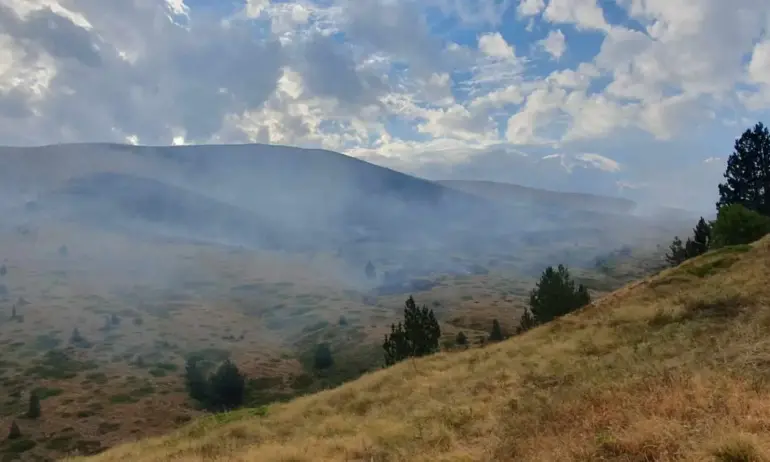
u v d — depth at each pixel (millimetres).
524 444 10102
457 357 23688
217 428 18922
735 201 49281
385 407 17438
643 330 19203
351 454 12148
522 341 23438
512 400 14383
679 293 22938
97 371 107688
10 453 69938
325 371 105062
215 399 89750
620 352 16938
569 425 10312
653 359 14977
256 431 16969
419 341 54094
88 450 71625
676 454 7539
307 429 16031
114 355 119188
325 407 19203
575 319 24828
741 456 6949
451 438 12219
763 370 10789
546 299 47375
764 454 6801
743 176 48969
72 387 97688
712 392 9570
